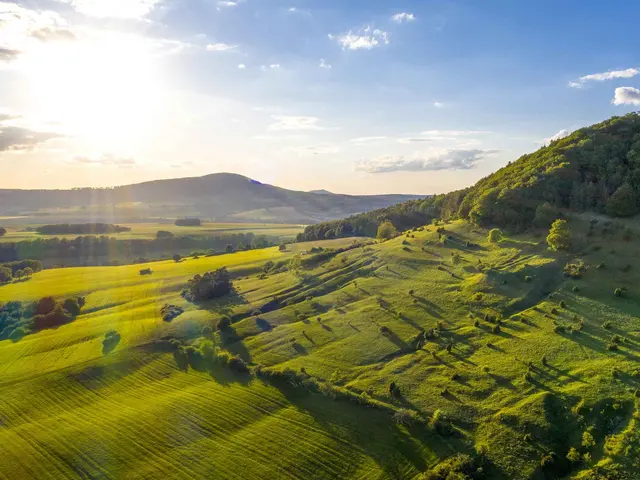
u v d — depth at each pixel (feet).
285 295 386.32
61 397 250.16
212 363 272.72
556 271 288.71
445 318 273.54
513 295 276.62
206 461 181.57
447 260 362.53
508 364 212.43
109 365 285.02
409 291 323.98
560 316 242.58
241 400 225.56
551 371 199.72
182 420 212.64
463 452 167.22
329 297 355.97
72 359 299.79
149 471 178.81
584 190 360.89
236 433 198.49
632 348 201.67
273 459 178.70
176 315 373.40
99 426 214.28
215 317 355.15
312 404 213.66
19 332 365.20
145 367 280.51
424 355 239.09
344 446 181.88
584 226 327.26
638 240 291.79
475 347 234.99
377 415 197.26
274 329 314.14
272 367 254.47
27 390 259.60
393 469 166.20
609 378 185.16
